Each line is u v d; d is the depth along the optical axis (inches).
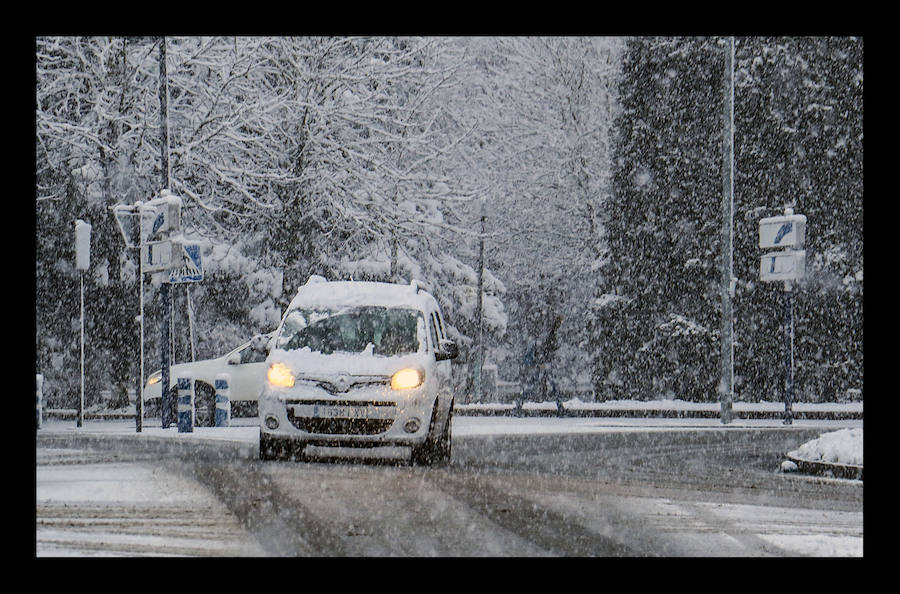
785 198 3341.5
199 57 2906.0
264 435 1333.7
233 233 3144.7
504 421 2425.0
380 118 3011.8
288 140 3002.0
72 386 3309.5
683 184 3462.1
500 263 4170.8
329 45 2989.7
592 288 4153.5
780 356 3314.5
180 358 3326.8
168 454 1438.2
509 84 4220.0
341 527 872.3
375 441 1307.8
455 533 854.5
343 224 3043.8
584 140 4188.0
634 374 3467.0
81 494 1040.8
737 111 3388.3
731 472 1366.9
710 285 3403.1
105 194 2925.7
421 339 1386.6
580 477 1264.8
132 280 3120.1
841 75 3331.7
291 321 1407.5
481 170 3907.5
